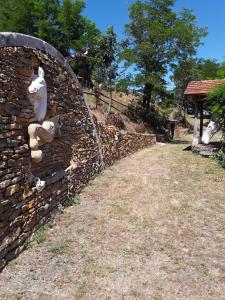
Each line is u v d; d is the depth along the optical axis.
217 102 13.70
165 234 6.30
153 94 33.34
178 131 35.75
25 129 5.42
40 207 5.86
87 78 30.58
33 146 5.43
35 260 4.94
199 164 13.17
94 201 8.01
